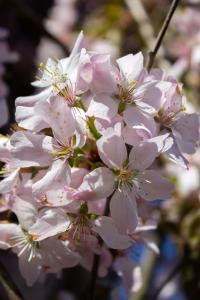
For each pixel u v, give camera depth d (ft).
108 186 0.94
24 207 1.00
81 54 0.96
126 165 0.95
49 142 0.97
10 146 0.99
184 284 1.59
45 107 0.95
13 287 1.06
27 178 1.00
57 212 0.96
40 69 1.06
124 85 0.98
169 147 0.95
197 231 1.59
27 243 1.02
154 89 0.99
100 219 0.97
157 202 1.64
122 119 0.97
